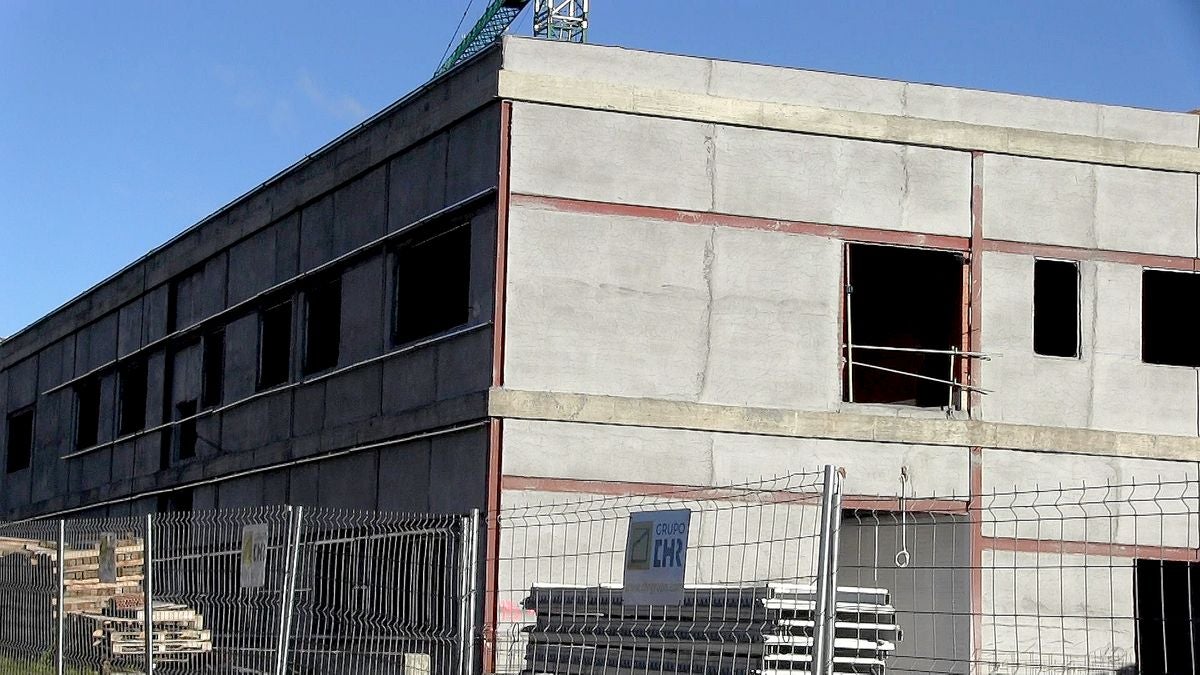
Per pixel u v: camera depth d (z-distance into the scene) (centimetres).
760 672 1054
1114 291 2178
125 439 3145
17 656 1758
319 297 2489
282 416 2506
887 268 2412
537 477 1920
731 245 2030
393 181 2233
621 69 2008
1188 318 2392
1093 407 2150
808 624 1077
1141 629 2366
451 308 2156
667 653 1172
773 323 2036
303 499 2409
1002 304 2125
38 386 3734
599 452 1948
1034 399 2125
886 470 2053
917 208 2102
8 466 3909
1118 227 2189
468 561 1227
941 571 2067
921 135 2102
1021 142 2147
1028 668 2031
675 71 2027
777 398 2027
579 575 1914
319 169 2441
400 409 2158
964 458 2084
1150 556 2136
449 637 1226
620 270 1989
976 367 2108
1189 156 2220
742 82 2050
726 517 1977
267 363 2628
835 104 2081
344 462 2297
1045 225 2155
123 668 1510
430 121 2125
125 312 3244
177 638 1431
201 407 2836
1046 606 2073
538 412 1930
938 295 2375
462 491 1973
